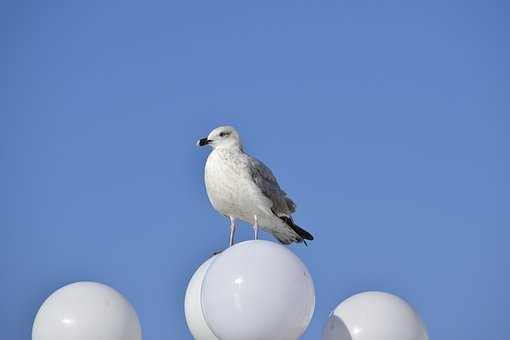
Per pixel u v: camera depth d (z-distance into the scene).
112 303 12.59
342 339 12.78
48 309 12.48
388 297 13.12
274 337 11.13
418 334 12.82
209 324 11.42
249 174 15.14
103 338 12.35
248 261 11.08
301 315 11.19
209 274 11.33
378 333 12.62
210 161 15.25
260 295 10.91
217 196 15.34
